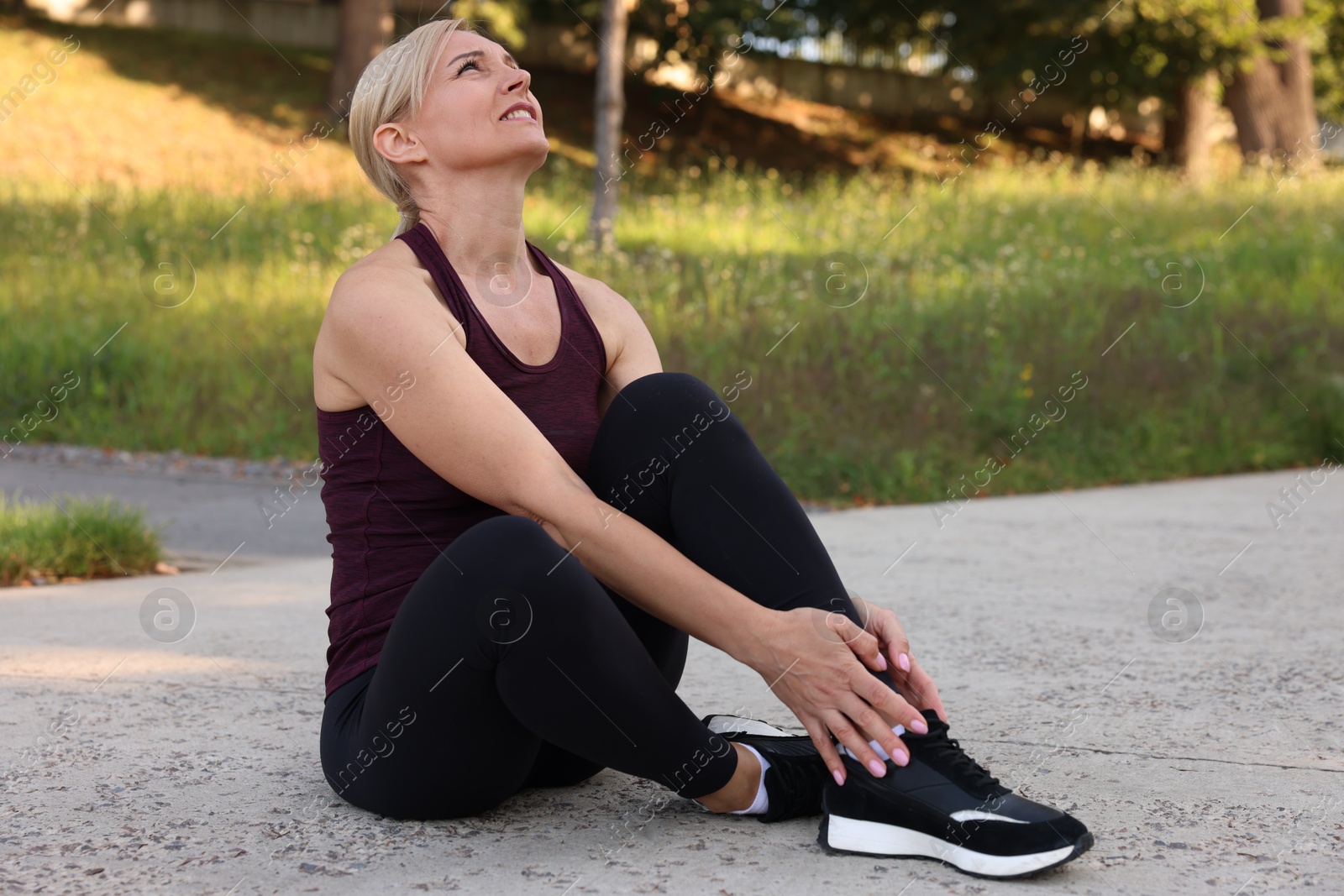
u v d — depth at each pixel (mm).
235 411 7652
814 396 6793
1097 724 1999
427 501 1548
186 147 14930
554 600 1340
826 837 1444
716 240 11133
